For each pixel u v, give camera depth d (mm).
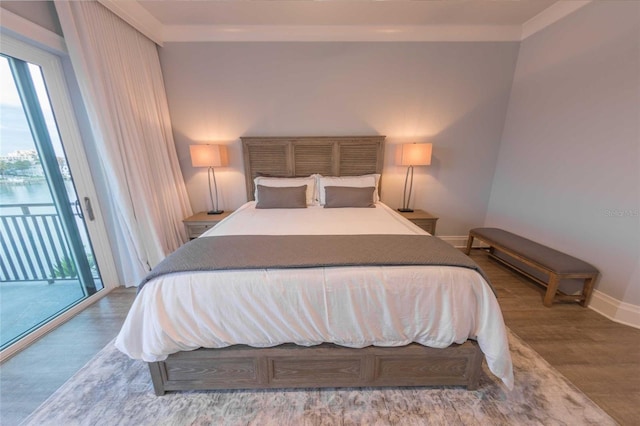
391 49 3004
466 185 3443
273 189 2910
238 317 1291
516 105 3041
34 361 1654
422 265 1387
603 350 1721
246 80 3061
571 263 2172
